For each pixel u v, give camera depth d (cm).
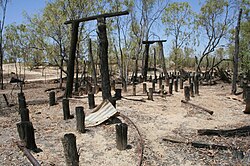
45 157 628
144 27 2741
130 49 2650
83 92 1688
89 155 648
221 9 2645
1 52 2608
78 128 807
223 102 1398
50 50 2130
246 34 2552
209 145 706
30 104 1338
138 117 988
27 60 2495
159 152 684
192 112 1130
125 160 623
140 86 1967
